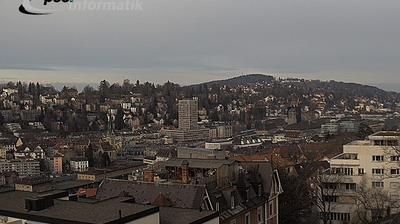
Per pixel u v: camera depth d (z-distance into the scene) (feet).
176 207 152.97
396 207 238.89
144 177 205.16
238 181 194.70
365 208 238.27
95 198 172.76
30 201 127.75
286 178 242.37
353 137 512.63
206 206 163.53
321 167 305.32
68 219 117.91
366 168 270.67
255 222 195.11
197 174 191.72
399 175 262.06
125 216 119.44
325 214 242.99
